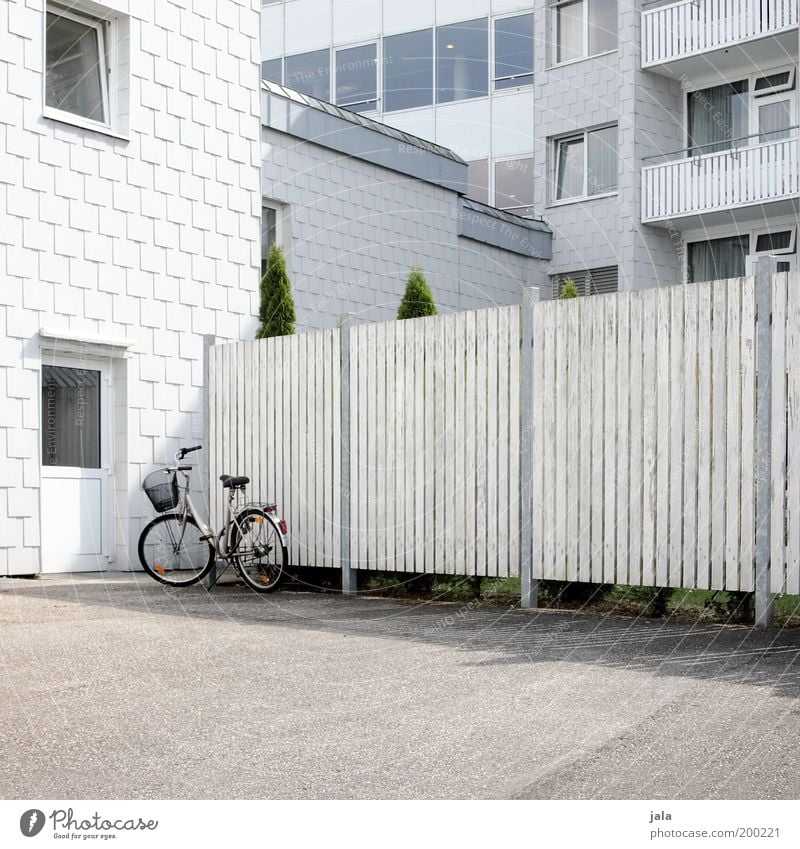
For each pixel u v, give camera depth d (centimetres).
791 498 627
